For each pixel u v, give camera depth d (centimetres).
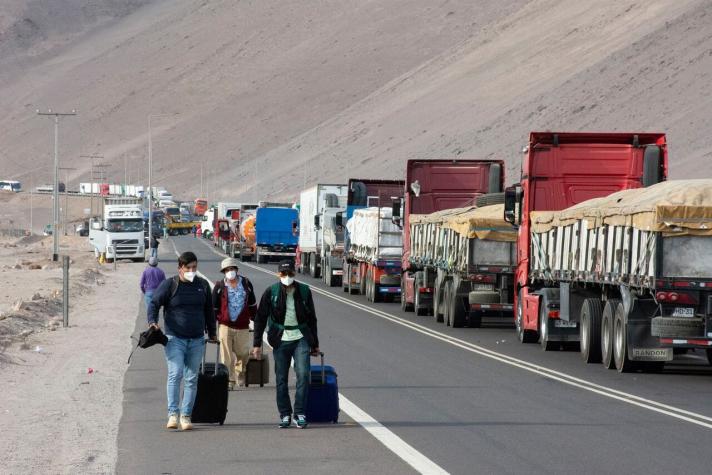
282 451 3812
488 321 10219
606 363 6575
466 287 9219
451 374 6128
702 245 5891
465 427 4331
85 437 4100
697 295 5894
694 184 6066
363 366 6494
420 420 4506
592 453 3778
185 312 4234
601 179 8281
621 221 6278
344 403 4981
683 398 5238
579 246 7025
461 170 11488
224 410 4369
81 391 5369
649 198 6138
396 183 15412
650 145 8175
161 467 3534
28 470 3497
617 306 6456
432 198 11494
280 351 4294
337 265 15875
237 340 5591
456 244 9319
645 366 6372
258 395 5288
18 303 10400
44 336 8275
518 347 7794
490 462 3612
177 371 4241
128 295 13288
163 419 4516
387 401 5056
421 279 10569
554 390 5488
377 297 12494
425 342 8038
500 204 9625
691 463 3600
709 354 6825
